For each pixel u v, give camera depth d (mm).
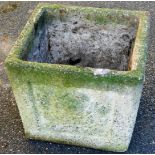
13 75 672
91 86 651
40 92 694
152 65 1014
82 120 734
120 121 711
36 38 770
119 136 747
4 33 1165
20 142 819
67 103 704
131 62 686
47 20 819
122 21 791
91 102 688
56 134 788
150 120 862
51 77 654
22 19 1225
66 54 888
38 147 807
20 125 856
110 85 640
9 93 942
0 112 891
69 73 639
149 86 948
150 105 897
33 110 740
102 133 755
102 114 708
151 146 807
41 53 816
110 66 890
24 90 697
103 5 1284
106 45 849
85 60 895
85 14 799
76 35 844
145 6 1273
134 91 641
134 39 784
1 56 1072
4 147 811
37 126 779
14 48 692
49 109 730
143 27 739
